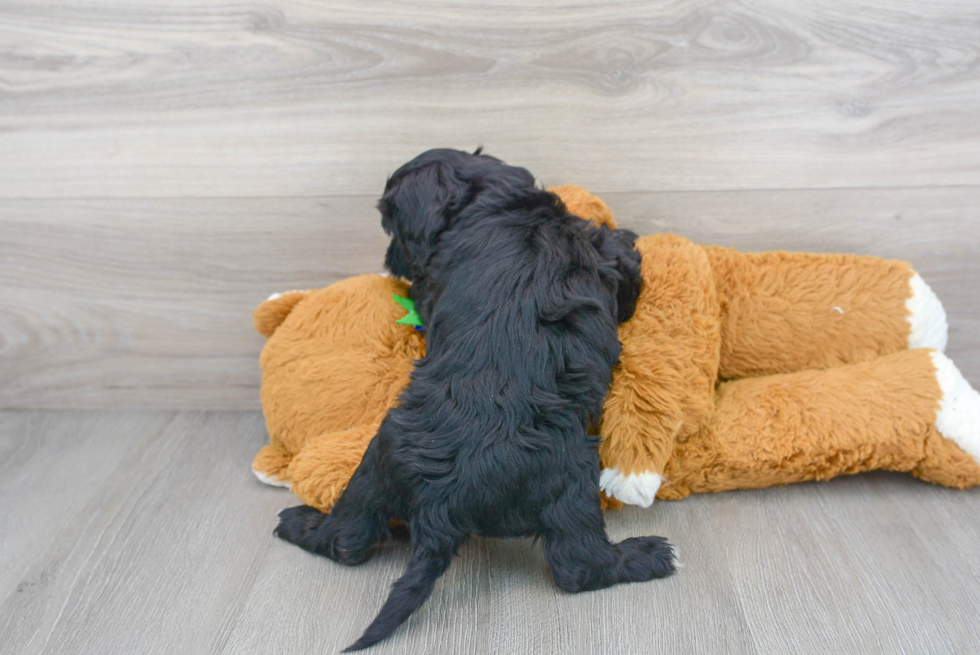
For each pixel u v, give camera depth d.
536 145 1.72
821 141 1.68
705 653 1.16
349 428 1.55
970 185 1.69
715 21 1.60
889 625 1.21
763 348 1.63
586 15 1.61
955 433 1.47
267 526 1.50
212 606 1.29
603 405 1.34
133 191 1.76
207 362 1.92
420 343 1.56
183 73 1.67
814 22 1.59
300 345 1.60
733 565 1.35
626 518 1.49
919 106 1.64
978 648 1.16
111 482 1.66
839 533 1.43
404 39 1.63
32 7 1.62
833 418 1.48
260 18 1.63
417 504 1.21
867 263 1.63
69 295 1.85
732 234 1.77
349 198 1.76
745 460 1.50
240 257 1.82
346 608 1.28
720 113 1.67
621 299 1.46
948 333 1.81
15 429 1.88
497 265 1.33
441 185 1.45
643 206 1.76
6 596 1.33
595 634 1.20
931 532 1.42
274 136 1.72
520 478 1.21
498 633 1.21
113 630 1.25
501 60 1.65
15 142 1.72
